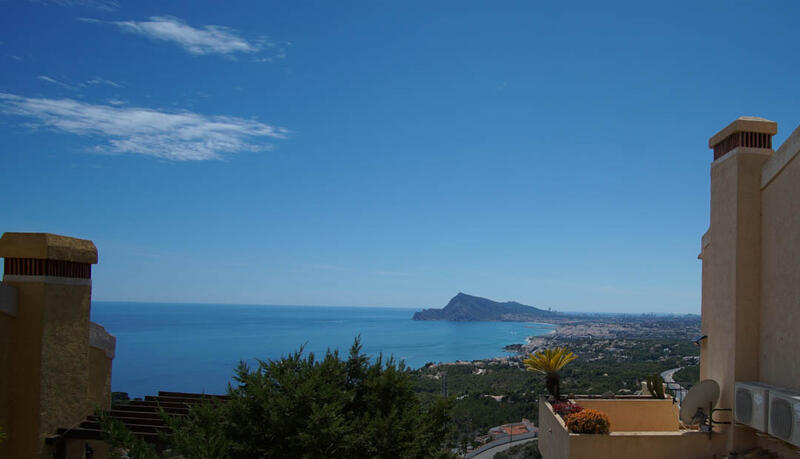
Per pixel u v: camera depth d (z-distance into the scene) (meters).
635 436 10.92
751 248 10.47
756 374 10.30
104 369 13.19
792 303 9.39
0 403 10.26
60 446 10.77
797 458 9.32
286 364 10.95
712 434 10.80
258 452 9.46
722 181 11.13
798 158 9.38
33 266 10.75
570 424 11.35
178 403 12.12
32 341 10.56
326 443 9.17
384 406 10.90
